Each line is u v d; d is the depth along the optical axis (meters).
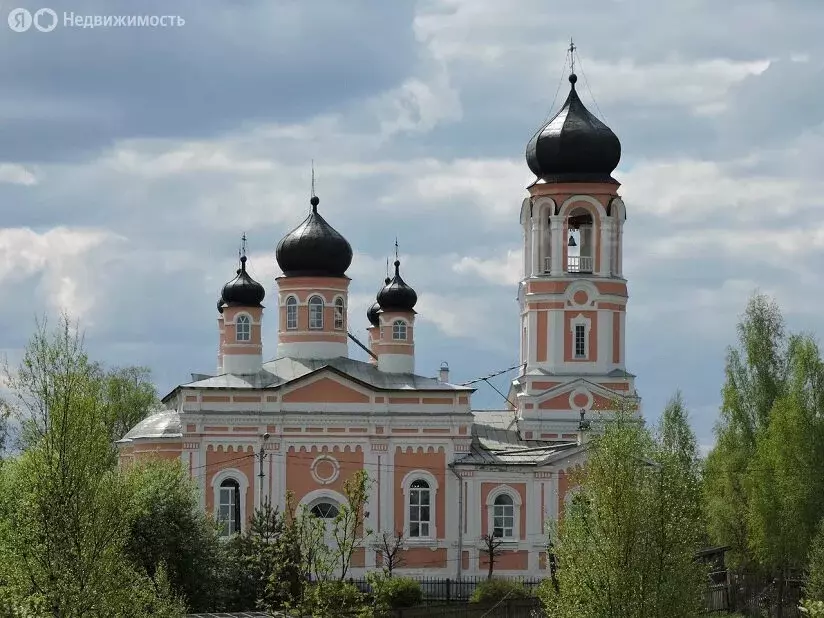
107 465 62.69
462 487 108.12
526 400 115.19
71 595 60.03
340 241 115.38
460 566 107.69
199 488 100.38
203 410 108.31
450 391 109.38
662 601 68.12
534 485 107.69
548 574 106.50
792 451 105.06
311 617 64.81
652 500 69.69
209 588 85.75
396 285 114.38
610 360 115.75
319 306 115.12
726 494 111.06
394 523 108.50
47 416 61.50
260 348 113.56
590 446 72.50
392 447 109.00
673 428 80.56
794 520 102.88
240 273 113.94
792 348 115.31
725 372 116.69
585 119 116.38
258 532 89.00
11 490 65.50
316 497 108.38
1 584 61.22
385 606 65.62
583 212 117.25
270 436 108.44
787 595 106.75
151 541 85.19
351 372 112.75
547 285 115.88
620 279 116.19
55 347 62.38
